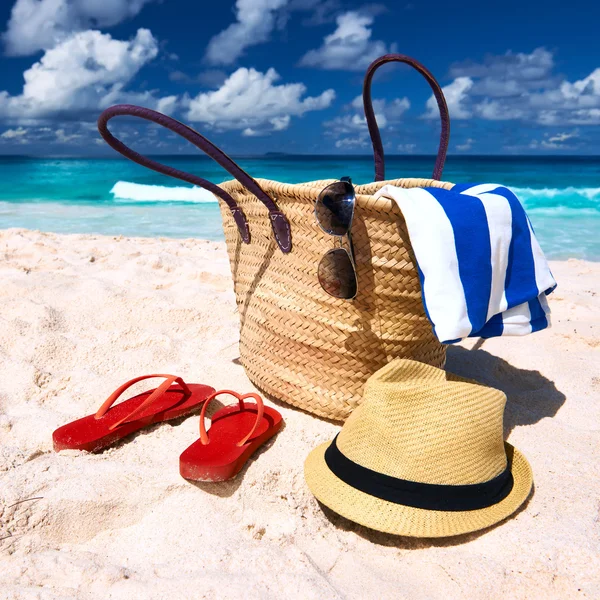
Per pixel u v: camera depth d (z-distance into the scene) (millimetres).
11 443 748
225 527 622
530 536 602
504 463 667
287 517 640
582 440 782
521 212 730
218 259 1764
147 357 1002
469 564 573
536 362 1024
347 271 705
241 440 725
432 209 663
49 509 621
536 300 746
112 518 634
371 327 739
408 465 617
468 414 638
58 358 984
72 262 1634
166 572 561
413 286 713
